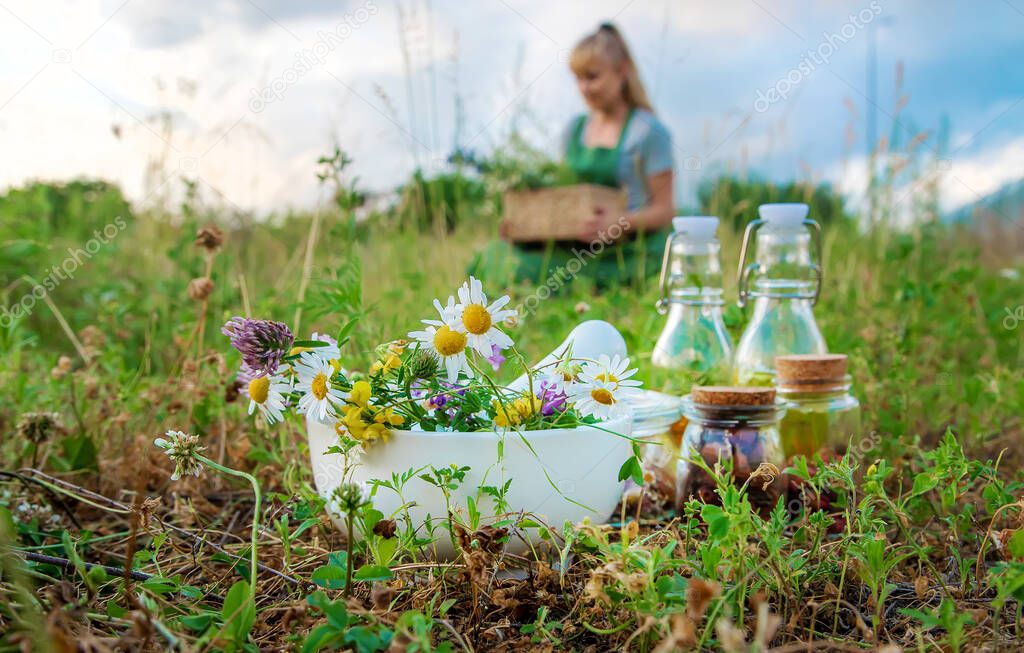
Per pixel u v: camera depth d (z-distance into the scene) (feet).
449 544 4.10
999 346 9.51
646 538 3.69
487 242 13.35
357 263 6.03
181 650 3.08
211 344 8.28
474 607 3.69
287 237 11.44
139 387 6.97
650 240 13.41
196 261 9.46
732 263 10.75
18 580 3.15
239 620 3.25
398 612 3.78
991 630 3.59
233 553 4.66
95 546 4.96
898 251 10.09
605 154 13.84
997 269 13.26
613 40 13.91
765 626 2.69
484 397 4.27
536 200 12.77
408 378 4.15
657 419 5.33
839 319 9.23
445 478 3.88
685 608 3.28
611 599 3.43
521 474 4.01
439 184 12.12
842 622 3.81
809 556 3.84
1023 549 3.54
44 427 5.51
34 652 3.00
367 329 6.28
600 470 4.22
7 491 5.11
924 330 9.11
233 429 6.75
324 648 3.36
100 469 6.09
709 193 13.14
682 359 5.98
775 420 4.98
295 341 4.16
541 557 4.14
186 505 5.28
